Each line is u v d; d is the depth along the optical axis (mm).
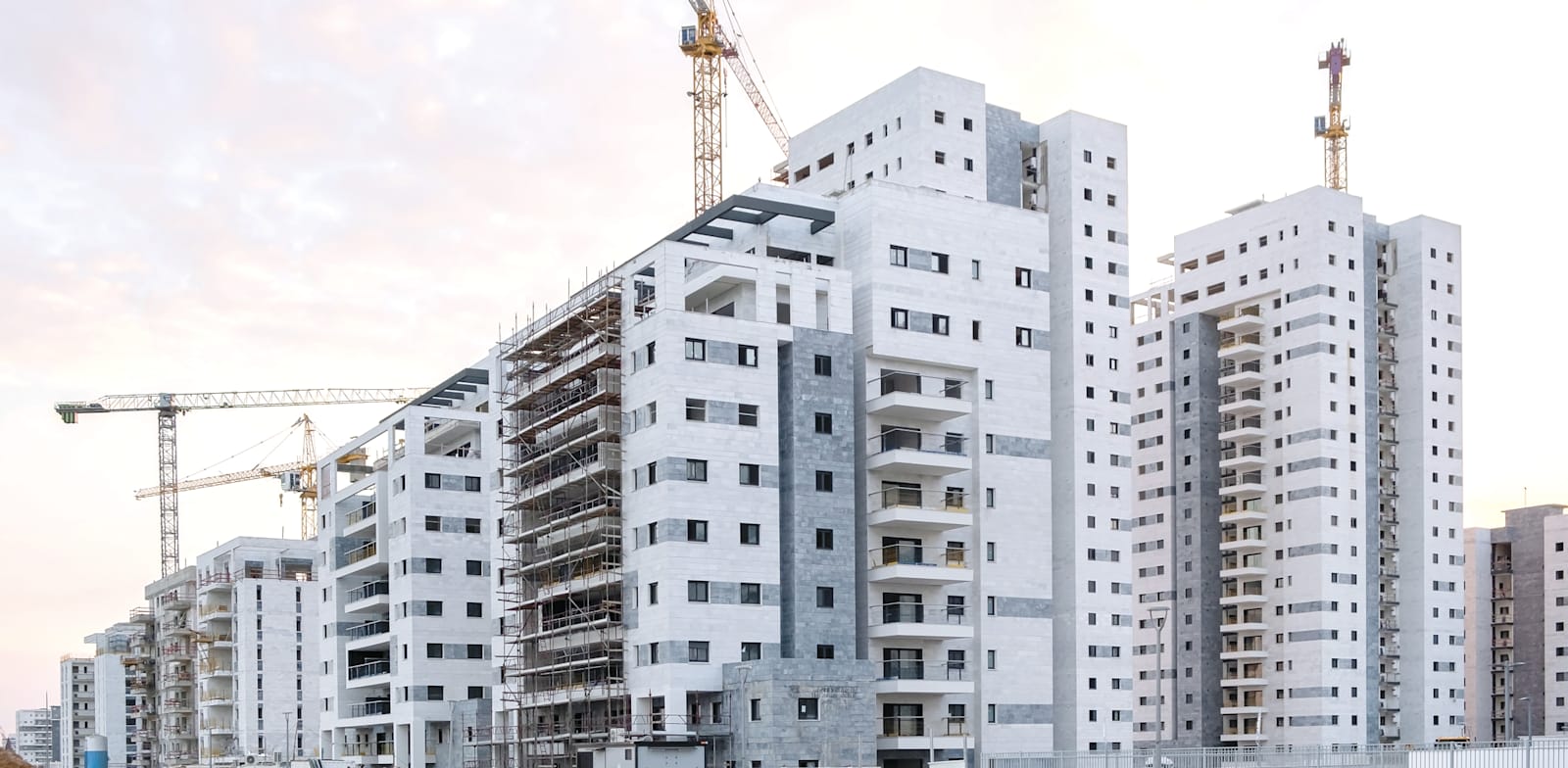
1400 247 178000
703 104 178375
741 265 106938
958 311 117062
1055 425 128625
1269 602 166125
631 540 105812
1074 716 122375
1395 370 176625
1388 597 171125
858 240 115375
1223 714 169500
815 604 105688
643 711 102875
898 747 106500
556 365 120688
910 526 113250
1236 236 175375
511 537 125500
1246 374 168625
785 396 108500
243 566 193500
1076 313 128875
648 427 104688
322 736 158625
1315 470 162500
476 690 140500
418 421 141875
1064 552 125812
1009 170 131375
